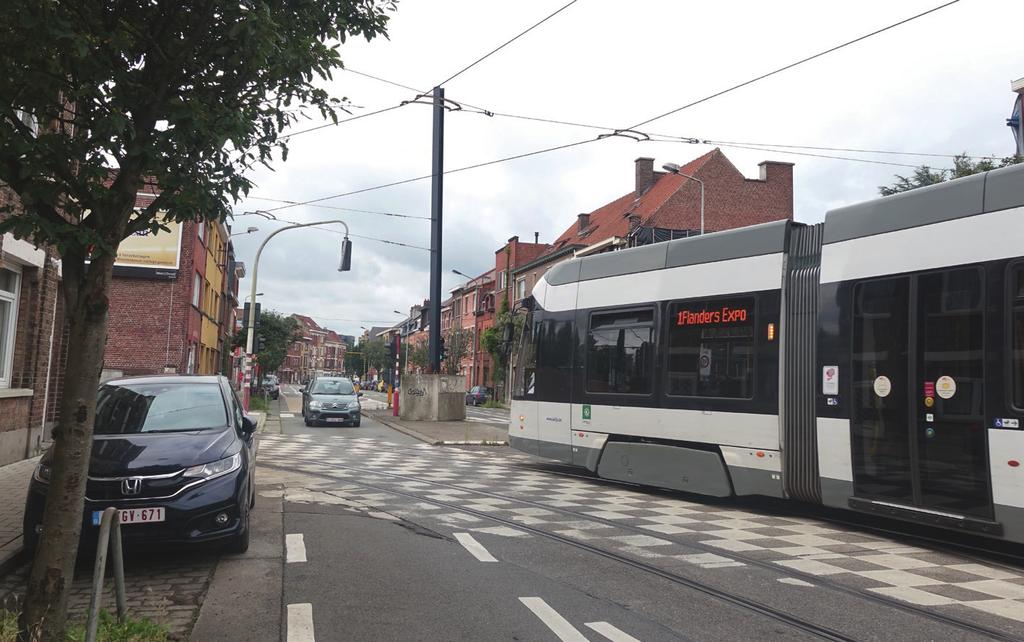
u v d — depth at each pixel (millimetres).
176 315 28672
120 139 4000
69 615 4961
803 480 8742
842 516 9461
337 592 5598
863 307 8211
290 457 15633
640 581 6098
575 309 12617
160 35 4301
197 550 6883
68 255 3939
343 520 8484
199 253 32219
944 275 7445
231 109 4328
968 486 7000
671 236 37750
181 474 6219
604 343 11930
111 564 6309
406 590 5695
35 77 3920
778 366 9148
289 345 55250
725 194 41719
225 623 4859
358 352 114875
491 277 68562
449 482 12102
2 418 11695
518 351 14016
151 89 4164
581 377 12258
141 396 7516
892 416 7762
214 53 4418
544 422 12953
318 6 4891
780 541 7828
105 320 3990
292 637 4609
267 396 52344
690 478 10164
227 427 7184
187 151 4191
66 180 3998
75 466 3861
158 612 5062
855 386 8188
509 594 5629
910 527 8727
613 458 11477
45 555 3783
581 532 8102
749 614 5262
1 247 10953
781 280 9289
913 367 7594
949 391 7242
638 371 11195
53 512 3816
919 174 23906
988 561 7027
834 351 8461
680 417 10375
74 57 3879
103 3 4262
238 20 4223
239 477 6527
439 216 26859
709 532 8258
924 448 7414
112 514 4148
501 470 14078
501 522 8617
